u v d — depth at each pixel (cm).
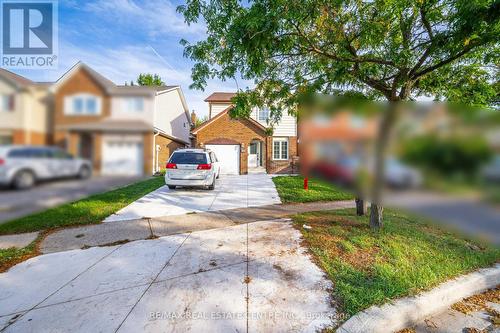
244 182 1154
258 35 326
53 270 320
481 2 272
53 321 226
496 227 196
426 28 373
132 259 351
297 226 483
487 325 242
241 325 222
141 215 579
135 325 221
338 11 372
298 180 1173
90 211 594
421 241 395
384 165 317
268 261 339
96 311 239
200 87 472
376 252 357
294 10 323
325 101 437
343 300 254
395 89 419
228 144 1705
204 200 750
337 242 394
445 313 261
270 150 1720
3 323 223
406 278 289
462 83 449
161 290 274
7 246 397
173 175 870
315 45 411
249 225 500
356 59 398
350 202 736
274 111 523
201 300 256
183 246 396
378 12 378
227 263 336
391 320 231
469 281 292
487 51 380
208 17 416
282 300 255
